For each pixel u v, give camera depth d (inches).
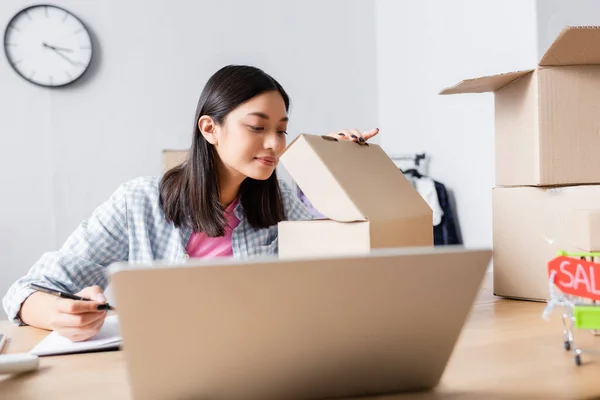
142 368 19.2
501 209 48.7
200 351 19.4
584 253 33.5
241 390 21.0
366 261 18.9
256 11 117.0
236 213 57.5
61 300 36.0
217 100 49.5
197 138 52.8
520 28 80.1
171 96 111.1
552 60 45.1
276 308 19.0
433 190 96.0
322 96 121.6
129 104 108.5
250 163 49.1
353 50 123.6
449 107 98.5
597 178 46.6
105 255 53.6
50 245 103.9
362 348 21.3
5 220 101.6
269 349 20.1
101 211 54.1
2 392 25.5
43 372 28.7
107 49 107.2
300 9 120.0
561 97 46.1
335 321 20.1
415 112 110.2
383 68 122.4
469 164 93.5
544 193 45.7
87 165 106.0
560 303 29.0
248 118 47.8
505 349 30.3
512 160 49.6
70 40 104.2
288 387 21.6
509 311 41.6
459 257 20.0
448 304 21.0
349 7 123.3
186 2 112.1
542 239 45.6
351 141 44.5
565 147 46.1
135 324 18.0
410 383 23.5
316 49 121.2
